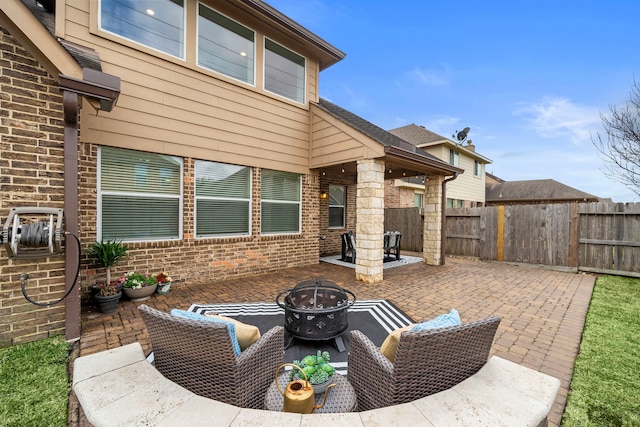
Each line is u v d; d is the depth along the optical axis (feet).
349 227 32.81
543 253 25.21
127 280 14.51
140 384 5.43
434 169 24.64
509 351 9.88
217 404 4.97
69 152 10.10
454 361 5.62
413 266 25.62
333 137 22.00
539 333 11.34
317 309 9.88
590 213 23.20
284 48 22.48
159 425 4.44
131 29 15.58
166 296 15.61
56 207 10.29
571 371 8.65
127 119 15.33
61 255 10.35
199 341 5.56
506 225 27.37
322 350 10.12
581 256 23.53
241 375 5.78
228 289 17.08
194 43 17.69
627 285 19.16
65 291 10.29
